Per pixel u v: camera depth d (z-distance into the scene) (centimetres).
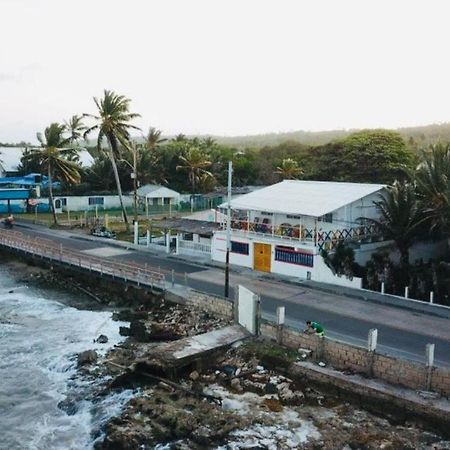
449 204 3769
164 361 2605
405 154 7962
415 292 3753
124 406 2427
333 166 8338
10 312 3906
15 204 8612
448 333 2978
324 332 2931
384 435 2117
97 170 9562
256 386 2497
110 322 3622
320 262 4059
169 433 2167
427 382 2269
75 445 2227
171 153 10356
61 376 2830
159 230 6650
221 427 2177
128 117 6600
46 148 7238
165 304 3697
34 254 5162
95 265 4450
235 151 12294
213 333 2930
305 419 2256
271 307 3431
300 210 4219
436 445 2048
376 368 2416
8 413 2483
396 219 3981
